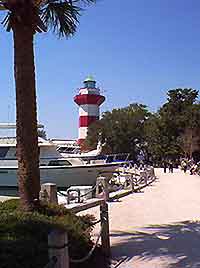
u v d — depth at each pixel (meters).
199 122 79.81
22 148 9.57
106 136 87.75
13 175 32.34
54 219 8.27
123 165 44.75
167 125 84.44
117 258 8.83
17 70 9.67
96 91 97.12
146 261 8.58
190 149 78.19
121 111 90.94
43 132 36.44
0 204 9.98
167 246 9.99
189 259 8.72
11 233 6.67
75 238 7.50
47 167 32.53
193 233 11.80
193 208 18.03
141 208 17.95
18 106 9.65
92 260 7.94
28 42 9.70
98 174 33.56
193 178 42.44
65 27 10.91
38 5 10.16
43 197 11.29
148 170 37.53
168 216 15.55
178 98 86.69
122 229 12.60
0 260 5.54
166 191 26.70
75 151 60.22
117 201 20.72
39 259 5.83
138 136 88.19
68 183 32.84
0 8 9.84
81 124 97.38
